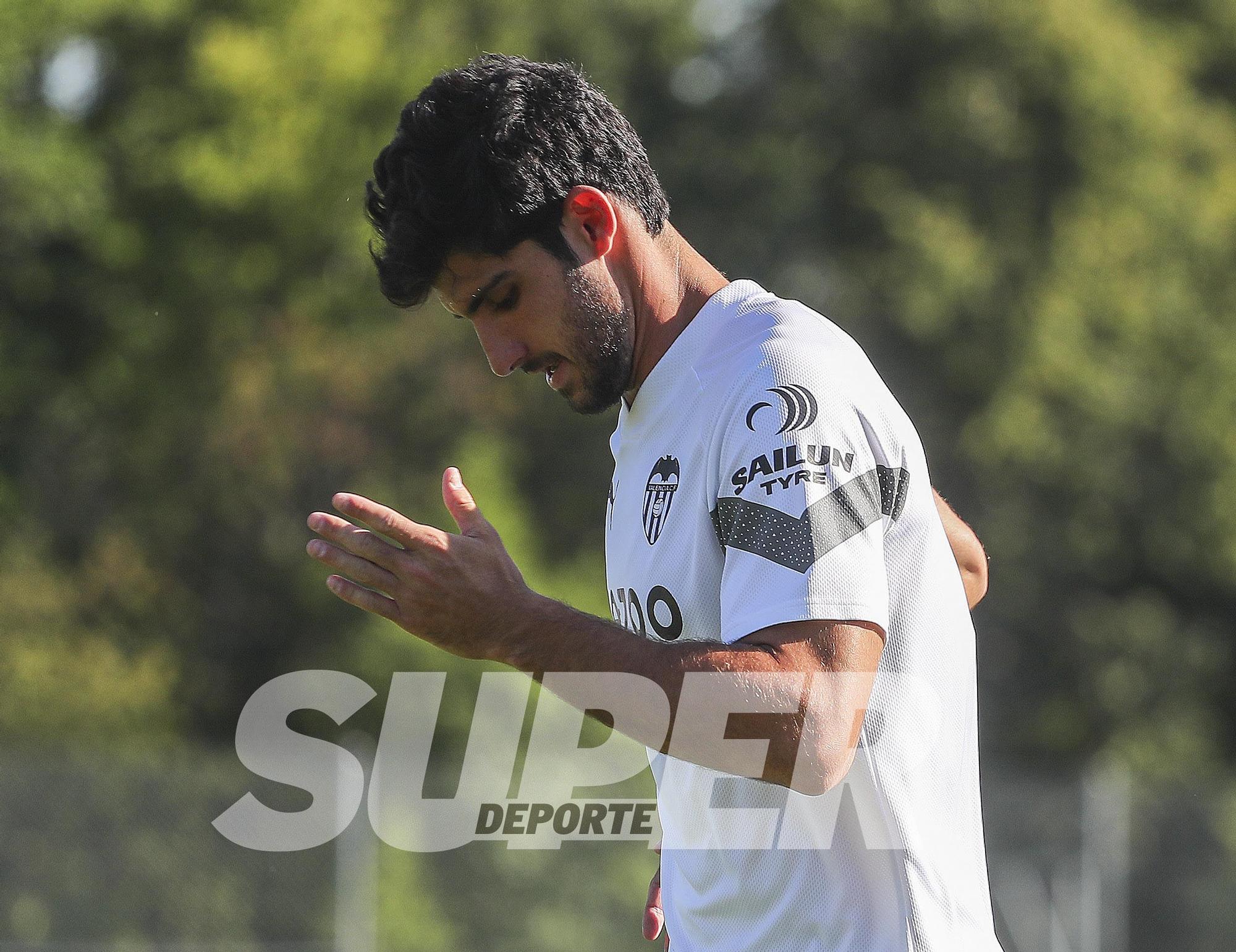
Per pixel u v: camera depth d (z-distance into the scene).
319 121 48.66
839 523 6.44
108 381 48.25
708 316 7.24
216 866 30.11
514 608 6.37
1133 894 33.81
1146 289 61.31
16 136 43.25
